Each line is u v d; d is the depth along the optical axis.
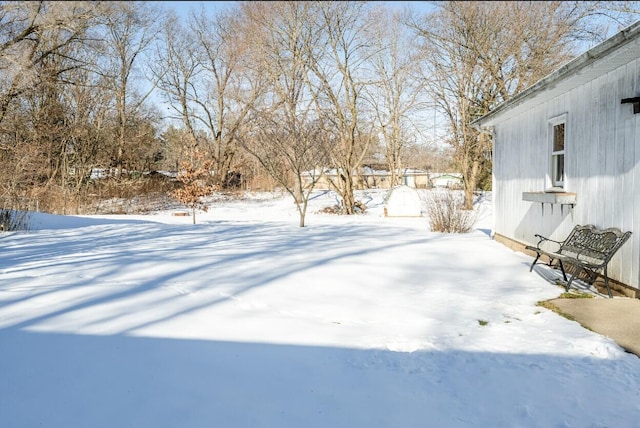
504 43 22.47
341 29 24.61
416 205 21.33
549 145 6.97
